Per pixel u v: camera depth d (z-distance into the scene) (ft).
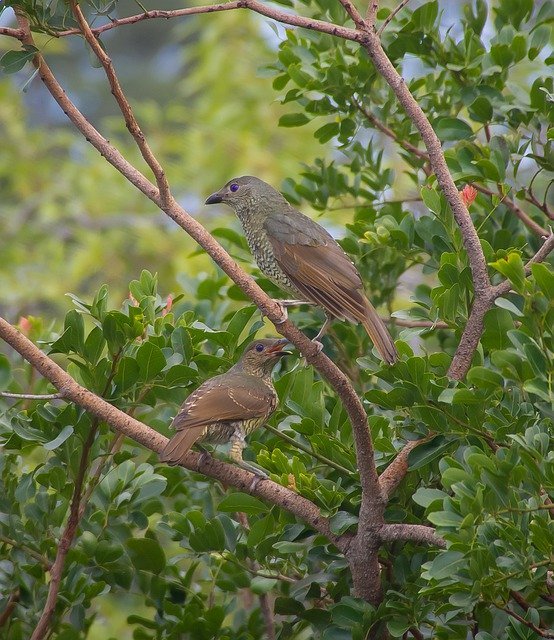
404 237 37.09
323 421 32.76
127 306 35.40
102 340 32.53
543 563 25.81
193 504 38.22
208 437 33.76
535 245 38.99
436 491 26.94
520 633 27.40
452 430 29.96
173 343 33.50
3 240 82.02
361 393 38.88
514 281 27.20
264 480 30.83
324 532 30.14
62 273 76.74
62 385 30.17
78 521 33.04
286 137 80.64
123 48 131.75
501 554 26.17
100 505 33.81
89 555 33.63
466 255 32.81
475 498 24.95
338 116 41.52
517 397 31.14
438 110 41.06
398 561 30.81
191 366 35.81
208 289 42.09
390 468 30.09
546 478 25.73
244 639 35.01
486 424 29.91
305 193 43.16
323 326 37.47
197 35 128.16
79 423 31.86
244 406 33.40
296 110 81.35
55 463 32.94
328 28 32.60
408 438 30.81
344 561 31.45
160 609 34.91
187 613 33.50
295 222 39.22
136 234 79.46
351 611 29.25
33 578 34.83
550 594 27.99
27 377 38.60
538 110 37.96
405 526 28.50
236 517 38.17
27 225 83.35
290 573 35.65
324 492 30.19
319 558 31.86
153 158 29.37
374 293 41.27
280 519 32.45
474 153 37.01
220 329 39.52
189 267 73.20
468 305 32.42
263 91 80.84
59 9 29.94
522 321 27.86
